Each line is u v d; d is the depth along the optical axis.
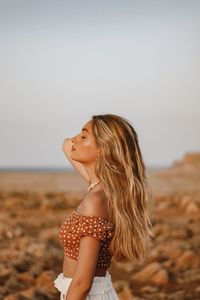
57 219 18.23
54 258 10.91
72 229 3.04
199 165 54.34
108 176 3.14
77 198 26.03
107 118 3.26
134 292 8.36
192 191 31.12
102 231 3.00
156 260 10.55
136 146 3.27
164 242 12.55
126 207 3.16
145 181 3.29
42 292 7.73
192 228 15.17
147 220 3.30
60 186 40.66
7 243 12.27
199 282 8.99
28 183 44.56
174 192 30.25
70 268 3.09
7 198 25.11
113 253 3.12
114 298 3.17
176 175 48.19
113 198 3.10
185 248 11.45
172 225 15.76
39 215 19.78
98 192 3.12
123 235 3.10
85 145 3.24
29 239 12.69
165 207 22.12
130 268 10.09
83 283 2.95
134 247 3.17
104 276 3.14
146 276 9.27
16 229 14.29
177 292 8.29
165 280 8.97
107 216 3.07
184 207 21.94
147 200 3.30
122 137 3.20
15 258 10.48
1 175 63.50
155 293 8.31
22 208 22.19
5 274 8.87
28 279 8.77
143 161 3.30
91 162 3.26
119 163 3.17
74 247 3.06
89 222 3.01
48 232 14.28
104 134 3.19
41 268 9.76
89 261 2.97
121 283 8.68
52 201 23.06
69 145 3.97
